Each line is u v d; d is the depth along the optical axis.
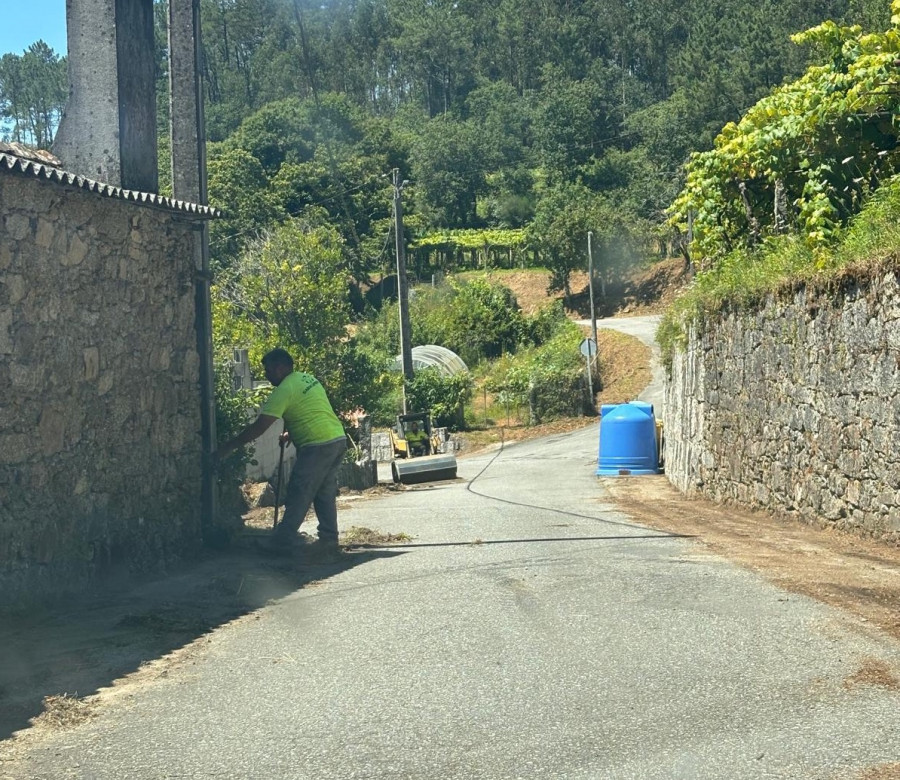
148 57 10.70
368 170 90.88
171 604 7.56
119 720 4.89
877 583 7.28
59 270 7.93
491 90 142.00
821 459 11.12
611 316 75.25
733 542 9.74
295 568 9.14
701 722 4.52
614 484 19.98
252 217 72.94
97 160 10.19
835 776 3.84
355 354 33.25
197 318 10.48
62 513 7.92
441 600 7.20
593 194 94.94
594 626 6.23
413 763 4.20
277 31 153.38
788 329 12.17
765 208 17.47
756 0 105.12
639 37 143.38
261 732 4.65
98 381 8.52
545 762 4.14
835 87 14.68
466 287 72.81
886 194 11.53
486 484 21.98
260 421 9.69
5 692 5.36
